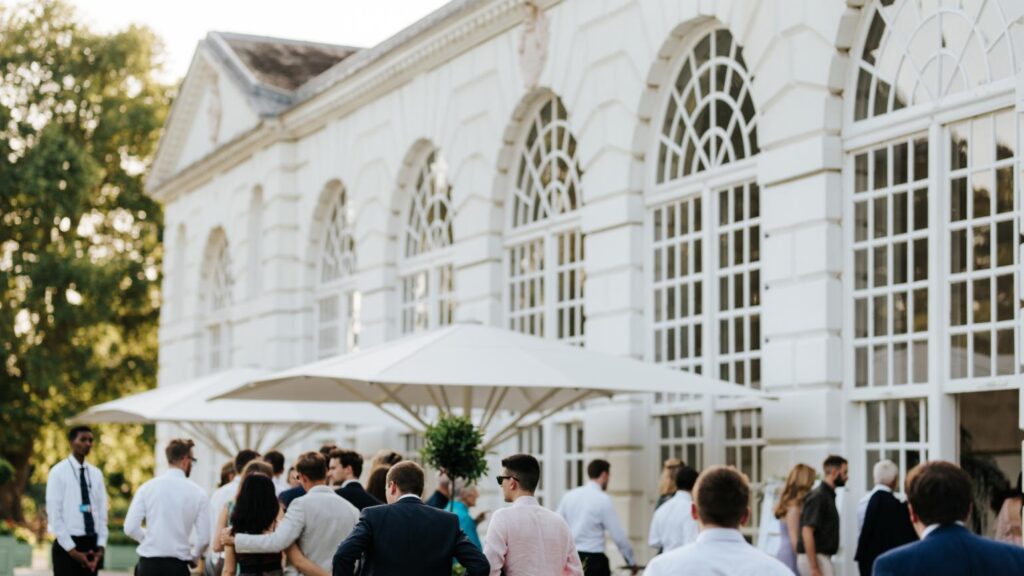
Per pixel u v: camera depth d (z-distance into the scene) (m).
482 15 23.31
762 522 15.70
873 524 13.40
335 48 36.31
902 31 15.76
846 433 16.09
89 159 44.19
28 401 43.97
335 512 11.12
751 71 17.61
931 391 15.01
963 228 14.84
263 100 32.19
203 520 14.60
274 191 31.52
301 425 26.12
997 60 14.53
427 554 9.45
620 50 20.16
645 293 19.80
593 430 20.36
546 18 22.00
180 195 38.47
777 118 17.12
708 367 18.47
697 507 6.80
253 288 33.25
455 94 24.73
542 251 22.53
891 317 15.71
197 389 24.80
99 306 44.09
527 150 23.11
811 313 16.47
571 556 10.27
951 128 15.08
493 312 23.47
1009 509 13.79
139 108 46.53
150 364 46.94
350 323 29.19
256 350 32.38
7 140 44.41
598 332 20.39
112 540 33.69
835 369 16.20
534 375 15.40
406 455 26.80
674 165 19.55
